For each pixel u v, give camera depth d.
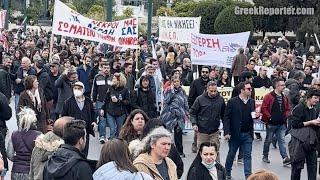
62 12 17.48
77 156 5.98
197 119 11.76
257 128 15.68
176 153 7.40
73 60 19.88
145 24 55.06
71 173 5.86
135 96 13.52
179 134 13.23
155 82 14.44
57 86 13.40
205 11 44.44
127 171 5.64
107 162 5.72
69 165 5.88
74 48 24.75
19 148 8.11
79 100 11.06
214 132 11.73
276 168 12.86
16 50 21.33
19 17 70.69
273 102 12.80
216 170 7.44
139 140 6.96
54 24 17.50
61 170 5.86
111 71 16.42
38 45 30.38
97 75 14.82
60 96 13.41
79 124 6.12
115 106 13.50
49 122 11.56
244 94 11.23
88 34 17.70
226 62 17.19
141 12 59.28
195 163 7.39
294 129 10.64
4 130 10.41
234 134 11.27
